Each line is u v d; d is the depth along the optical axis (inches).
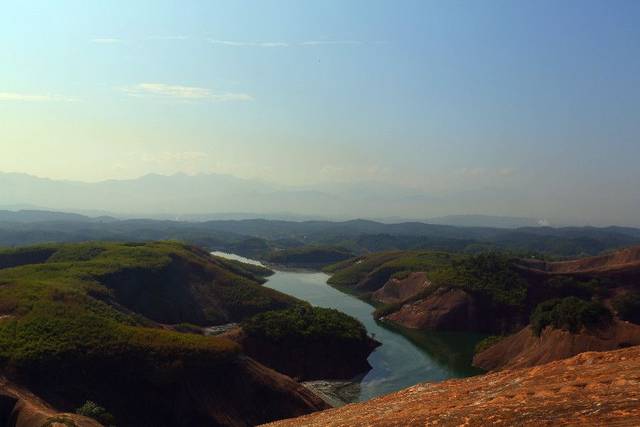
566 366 906.7
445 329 5017.2
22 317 2600.9
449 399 922.7
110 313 3228.3
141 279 4581.7
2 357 2148.1
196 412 2415.1
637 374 681.0
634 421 476.4
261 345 3548.2
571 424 521.7
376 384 3363.7
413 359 3961.6
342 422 987.3
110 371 2346.2
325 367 3540.8
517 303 5039.4
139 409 2321.6
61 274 4065.0
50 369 2194.9
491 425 601.9
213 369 2603.3
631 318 4606.3
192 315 4628.4
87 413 1985.7
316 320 3821.4
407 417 803.4
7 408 1825.8
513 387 863.1
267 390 2699.3
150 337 2620.6
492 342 3976.4
